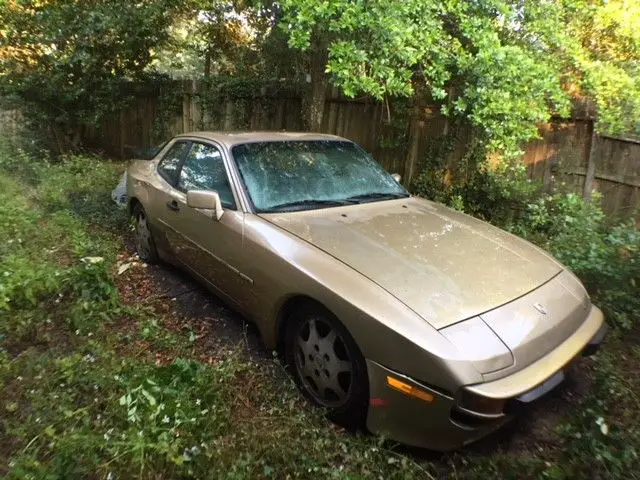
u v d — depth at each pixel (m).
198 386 2.82
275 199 3.49
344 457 2.43
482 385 2.18
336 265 2.72
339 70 4.56
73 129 9.91
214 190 3.71
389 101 6.91
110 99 9.46
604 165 5.74
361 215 3.42
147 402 2.66
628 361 3.31
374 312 2.40
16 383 2.87
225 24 9.13
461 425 2.24
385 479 2.31
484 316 2.42
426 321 2.32
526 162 6.35
